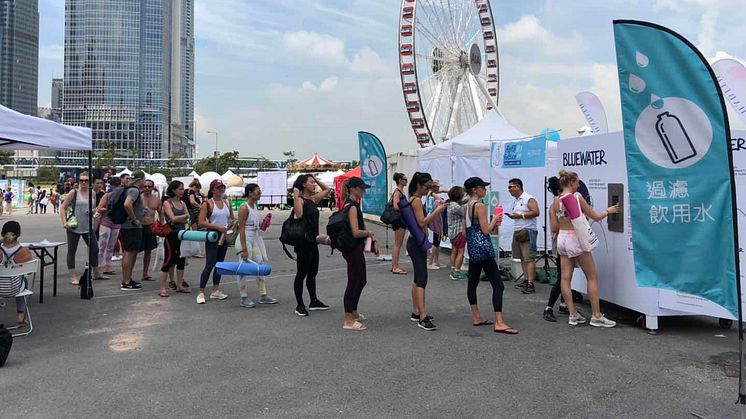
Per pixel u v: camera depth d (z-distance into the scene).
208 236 7.07
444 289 8.10
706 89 3.83
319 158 41.81
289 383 4.24
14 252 5.56
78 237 8.55
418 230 5.88
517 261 8.60
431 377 4.36
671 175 4.06
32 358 4.84
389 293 7.83
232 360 4.80
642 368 4.56
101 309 6.80
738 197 5.56
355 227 5.74
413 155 19.75
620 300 5.99
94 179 9.82
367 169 12.76
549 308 6.19
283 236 6.34
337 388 4.13
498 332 5.66
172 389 4.11
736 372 4.45
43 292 7.80
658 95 4.06
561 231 5.92
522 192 7.97
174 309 6.81
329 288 8.30
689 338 5.45
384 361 4.77
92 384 4.21
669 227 4.09
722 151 3.79
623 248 5.93
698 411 3.70
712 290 3.88
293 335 5.61
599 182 6.26
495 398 3.93
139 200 8.24
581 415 3.64
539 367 4.59
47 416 3.62
